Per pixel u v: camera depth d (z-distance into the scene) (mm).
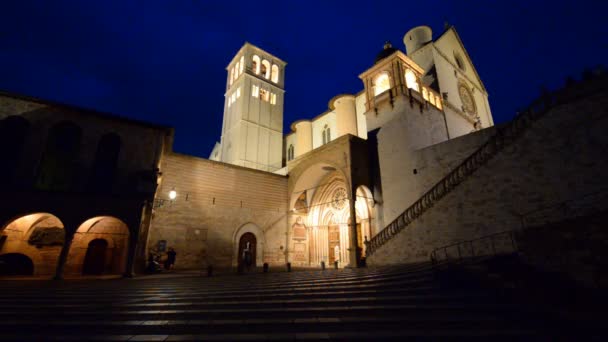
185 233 21109
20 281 12859
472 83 34375
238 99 42094
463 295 7555
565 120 13703
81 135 17812
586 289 9445
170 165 21688
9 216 14031
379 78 26625
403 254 18000
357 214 24812
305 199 28281
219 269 20375
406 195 20812
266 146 41281
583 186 12742
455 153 18641
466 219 15867
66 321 5742
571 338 5137
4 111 16125
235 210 23844
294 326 5520
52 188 16547
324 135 36000
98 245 17828
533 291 8664
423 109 24312
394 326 5512
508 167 15039
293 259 26125
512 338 5039
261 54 45906
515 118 15523
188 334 5105
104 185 17891
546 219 13469
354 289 8664
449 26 33719
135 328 5426
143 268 16891
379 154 23469
